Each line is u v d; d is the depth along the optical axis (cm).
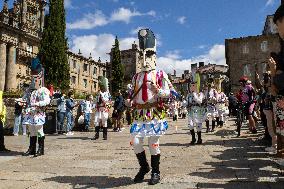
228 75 5403
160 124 414
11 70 4656
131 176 454
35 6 5278
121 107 1384
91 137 1120
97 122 1035
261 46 4684
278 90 355
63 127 1327
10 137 1195
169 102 431
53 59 3516
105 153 689
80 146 838
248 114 1009
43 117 683
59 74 3528
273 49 4612
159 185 395
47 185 413
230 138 918
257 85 804
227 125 1504
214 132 1146
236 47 4825
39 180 442
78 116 1486
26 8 5100
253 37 4706
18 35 4838
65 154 689
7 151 755
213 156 599
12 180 444
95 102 1048
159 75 427
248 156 583
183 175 444
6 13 4731
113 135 1191
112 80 5778
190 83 823
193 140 808
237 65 4800
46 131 1340
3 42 4559
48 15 3631
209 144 790
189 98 815
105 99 1034
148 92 418
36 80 683
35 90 683
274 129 618
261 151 639
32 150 691
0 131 756
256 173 439
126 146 809
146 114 414
